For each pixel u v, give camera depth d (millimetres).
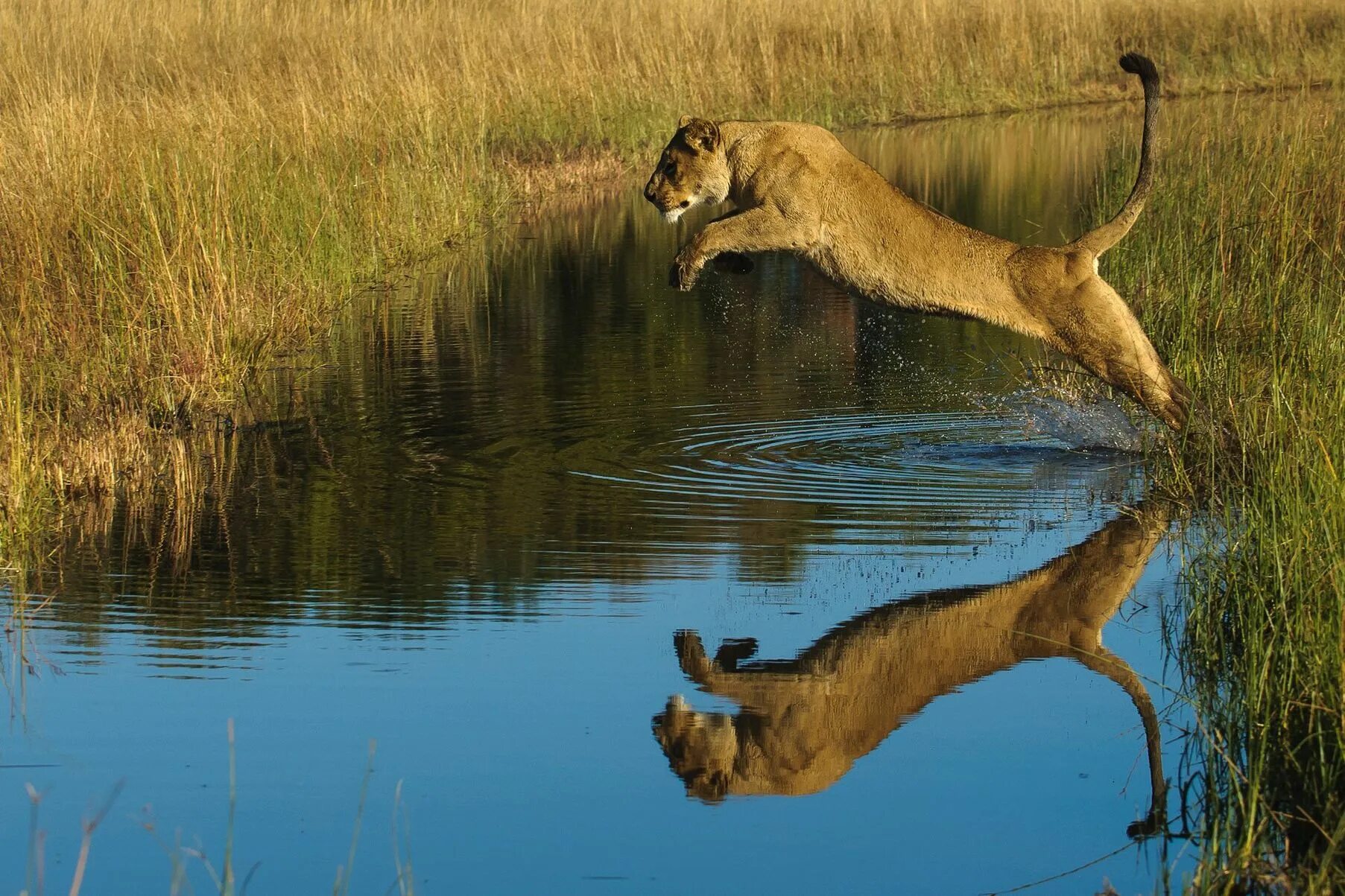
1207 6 41594
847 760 6590
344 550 9117
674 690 7207
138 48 26609
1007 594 8367
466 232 22109
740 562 8898
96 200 14578
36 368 11977
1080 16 41156
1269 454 8945
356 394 13219
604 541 9242
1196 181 15297
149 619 8094
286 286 16094
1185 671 7383
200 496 10312
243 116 19391
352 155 20578
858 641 7742
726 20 36562
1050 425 11891
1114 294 10508
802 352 15008
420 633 7852
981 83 38094
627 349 15078
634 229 22844
